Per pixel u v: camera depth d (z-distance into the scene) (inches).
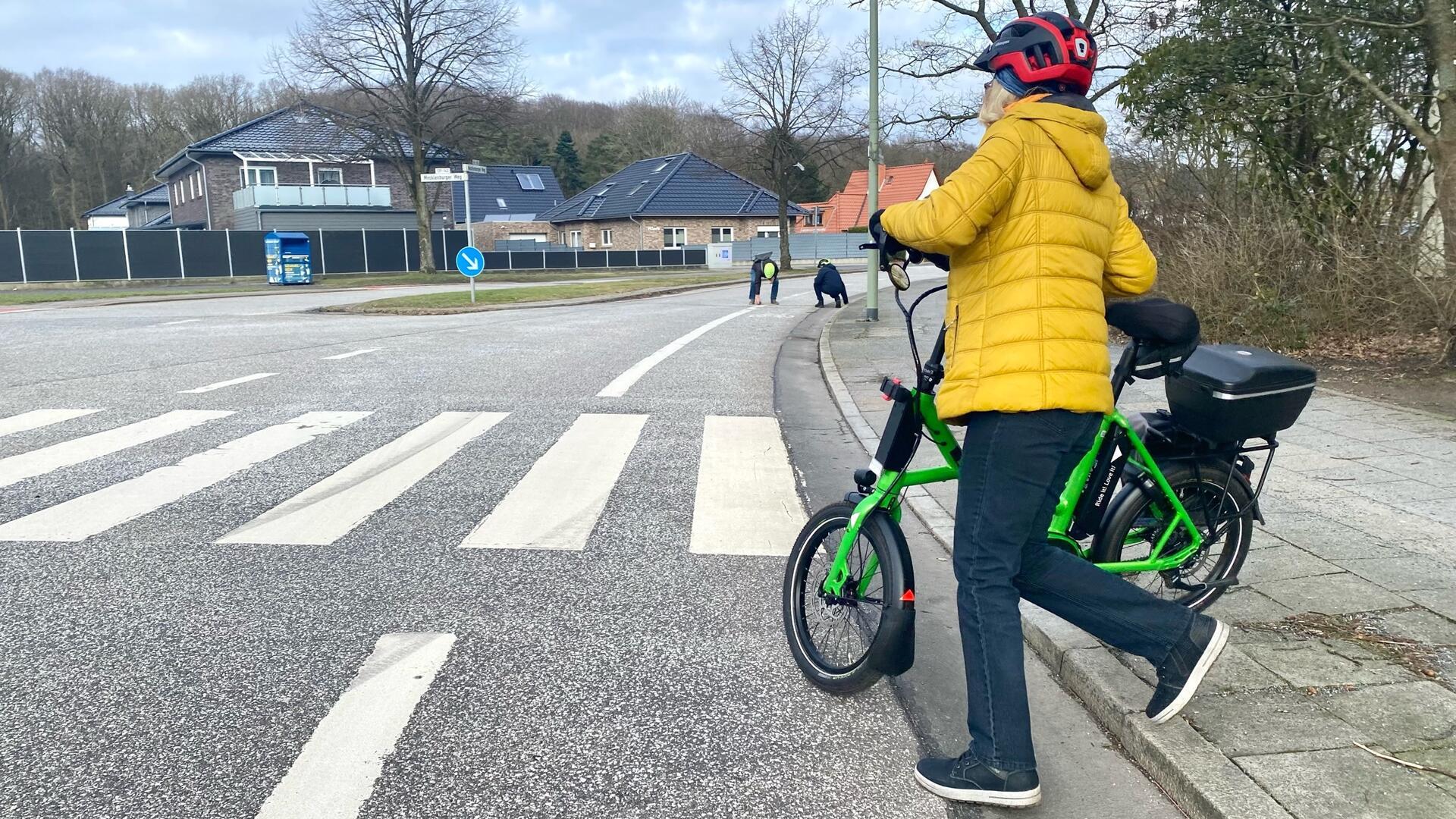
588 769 106.9
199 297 1105.4
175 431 280.5
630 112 3489.2
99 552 176.1
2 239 1375.5
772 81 1872.5
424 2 1540.4
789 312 826.2
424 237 1700.3
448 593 158.2
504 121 1640.0
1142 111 465.1
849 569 120.9
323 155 1835.6
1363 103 384.2
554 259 2003.0
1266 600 142.6
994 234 95.9
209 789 101.9
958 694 127.1
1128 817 99.0
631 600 156.3
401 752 109.8
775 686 127.6
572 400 339.3
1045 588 105.0
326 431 282.4
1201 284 401.7
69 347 498.3
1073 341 94.4
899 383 114.7
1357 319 361.7
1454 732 105.7
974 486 99.5
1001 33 102.7
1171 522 124.0
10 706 119.5
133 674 128.2
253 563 171.3
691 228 2364.7
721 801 101.3
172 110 2876.5
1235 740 104.9
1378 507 187.5
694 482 230.2
